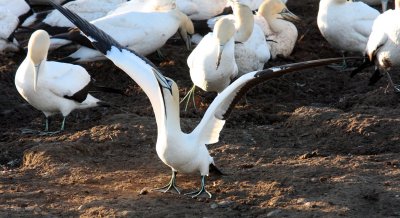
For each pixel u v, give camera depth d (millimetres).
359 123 15117
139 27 18531
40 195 12617
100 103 16141
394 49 16516
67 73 15594
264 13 19969
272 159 13914
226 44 15820
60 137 15328
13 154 14758
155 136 14984
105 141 14875
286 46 20109
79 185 13016
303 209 11750
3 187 12961
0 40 19641
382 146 14414
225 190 12633
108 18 18531
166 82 11555
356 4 19281
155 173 13484
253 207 12000
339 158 13664
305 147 14719
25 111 17000
